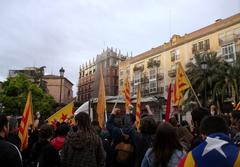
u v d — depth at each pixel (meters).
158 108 25.55
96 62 91.69
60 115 11.41
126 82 10.80
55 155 4.95
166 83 52.44
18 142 5.67
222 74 31.56
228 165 2.65
